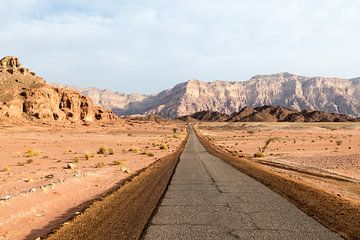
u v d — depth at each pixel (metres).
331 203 11.66
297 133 115.94
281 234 8.08
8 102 137.00
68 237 7.96
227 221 9.34
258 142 70.81
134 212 10.43
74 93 181.62
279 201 12.11
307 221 9.30
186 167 24.42
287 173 22.22
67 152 42.38
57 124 143.62
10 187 15.87
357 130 132.12
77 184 16.28
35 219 10.16
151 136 107.00
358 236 7.89
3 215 10.34
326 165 27.09
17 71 171.88
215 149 49.72
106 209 10.88
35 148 48.66
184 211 10.58
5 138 71.94
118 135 110.06
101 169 23.25
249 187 15.31
